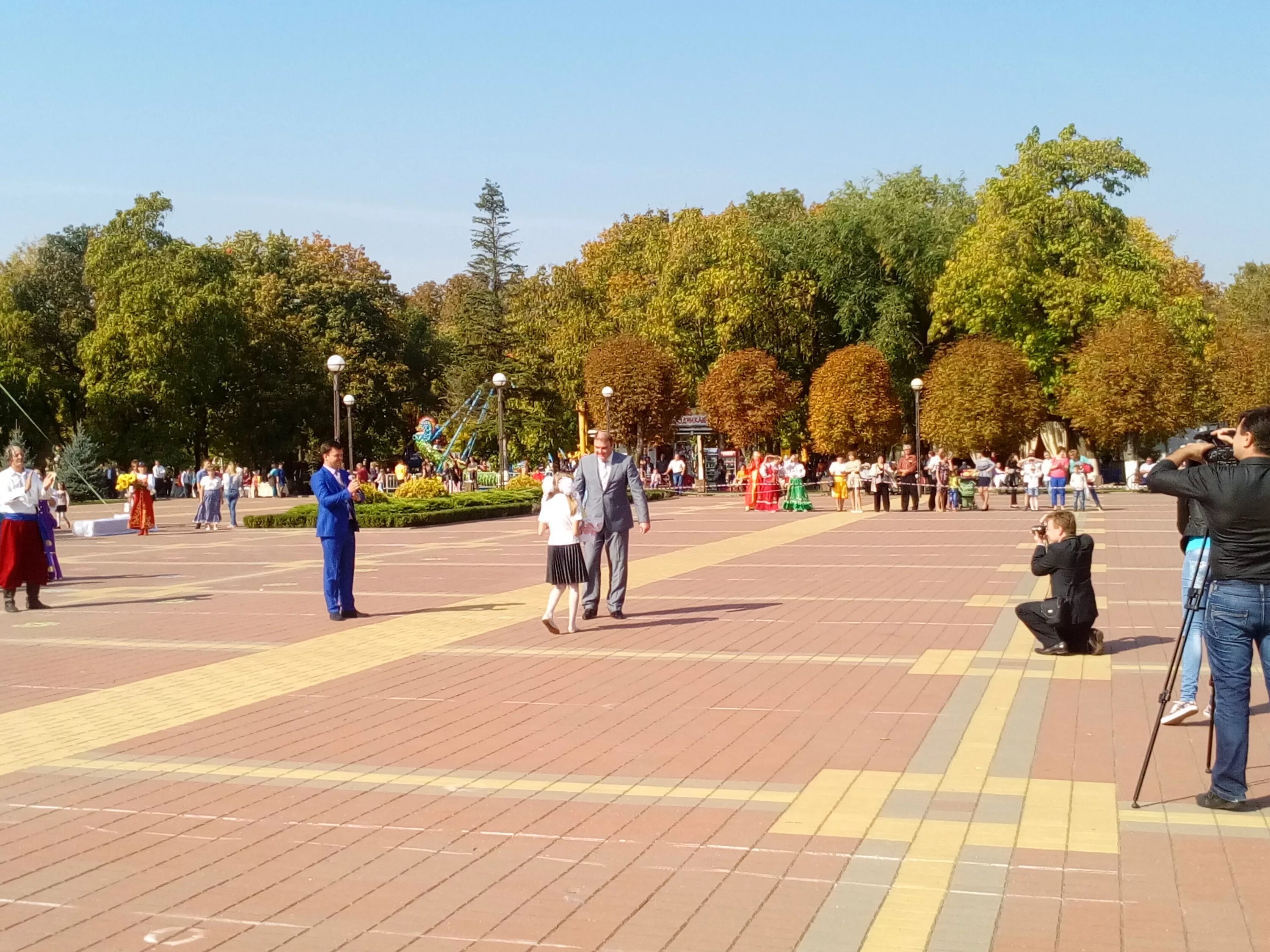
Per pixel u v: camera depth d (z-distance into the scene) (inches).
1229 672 235.9
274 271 2854.3
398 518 1309.1
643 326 2260.1
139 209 2405.3
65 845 238.8
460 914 197.5
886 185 2233.0
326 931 192.2
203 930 194.1
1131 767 272.8
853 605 557.3
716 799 255.3
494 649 458.9
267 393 2578.7
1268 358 2145.7
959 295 1989.4
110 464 2311.8
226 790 274.7
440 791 267.7
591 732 319.9
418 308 3585.1
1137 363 1776.6
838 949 180.2
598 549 532.7
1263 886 199.2
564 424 2824.8
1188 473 239.9
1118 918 188.1
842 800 252.4
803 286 2186.3
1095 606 414.3
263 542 1151.0
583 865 218.2
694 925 190.4
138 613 610.5
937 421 1851.6
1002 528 1064.2
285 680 409.1
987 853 218.5
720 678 386.9
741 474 1827.0
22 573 625.6
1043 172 1983.3
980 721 319.6
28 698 393.7
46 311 2554.1
